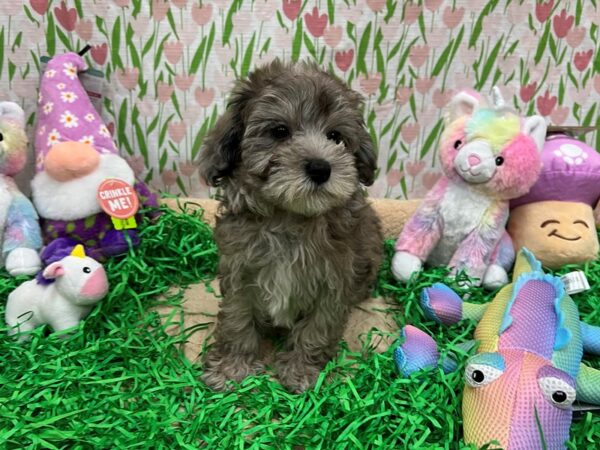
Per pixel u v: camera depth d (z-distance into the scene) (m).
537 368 0.28
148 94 0.52
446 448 0.27
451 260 0.45
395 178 0.56
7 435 0.28
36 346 0.35
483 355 0.29
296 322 0.36
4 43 0.49
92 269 0.37
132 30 0.49
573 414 0.30
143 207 0.50
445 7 0.49
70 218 0.44
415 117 0.54
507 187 0.42
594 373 0.31
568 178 0.44
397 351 0.34
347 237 0.34
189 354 0.37
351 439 0.28
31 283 0.38
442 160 0.44
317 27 0.50
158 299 0.44
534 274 0.34
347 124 0.33
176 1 0.48
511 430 0.26
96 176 0.45
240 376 0.34
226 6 0.49
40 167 0.46
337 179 0.30
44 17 0.48
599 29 0.50
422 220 0.45
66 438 0.28
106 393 0.32
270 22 0.50
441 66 0.52
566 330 0.30
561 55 0.51
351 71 0.52
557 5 0.49
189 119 0.53
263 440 0.29
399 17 0.49
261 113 0.31
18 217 0.44
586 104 0.53
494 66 0.52
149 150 0.54
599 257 0.47
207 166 0.33
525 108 0.54
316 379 0.34
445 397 0.31
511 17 0.49
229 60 0.51
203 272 0.48
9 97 0.51
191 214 0.53
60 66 0.47
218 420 0.30
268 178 0.30
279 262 0.33
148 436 0.29
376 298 0.45
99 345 0.36
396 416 0.30
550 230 0.44
